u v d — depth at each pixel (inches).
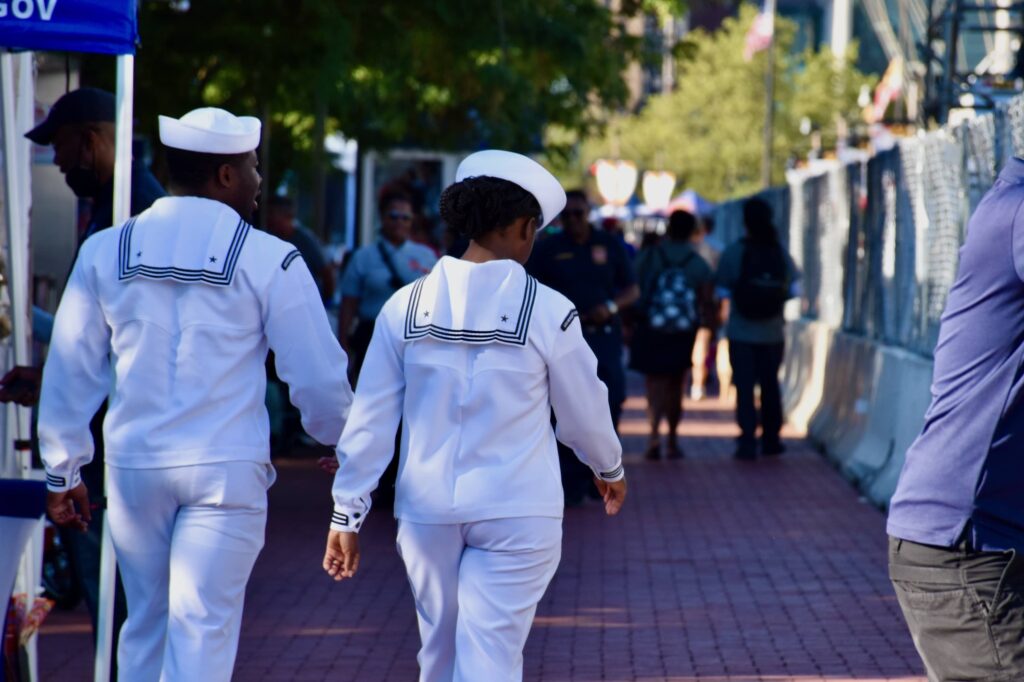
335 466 253.4
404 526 226.2
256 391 247.1
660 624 407.5
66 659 365.4
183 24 709.3
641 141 2797.7
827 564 490.9
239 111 792.9
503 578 223.3
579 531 554.3
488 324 224.2
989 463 218.7
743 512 598.2
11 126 309.7
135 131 756.6
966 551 219.5
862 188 771.4
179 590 240.4
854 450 697.6
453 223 230.7
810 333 912.9
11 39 259.4
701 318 776.9
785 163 2659.9
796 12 3725.4
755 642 387.2
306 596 439.5
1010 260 215.3
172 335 243.4
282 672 356.5
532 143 1046.4
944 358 223.9
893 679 350.3
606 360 596.1
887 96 1595.7
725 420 959.0
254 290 243.4
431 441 224.4
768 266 761.6
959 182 533.3
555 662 367.9
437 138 1124.5
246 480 242.7
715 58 2733.8
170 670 237.3
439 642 229.5
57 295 476.7
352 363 727.1
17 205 315.6
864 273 759.1
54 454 247.6
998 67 1032.8
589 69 956.6
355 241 1274.6
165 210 247.0
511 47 735.1
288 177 1376.7
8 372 293.3
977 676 220.5
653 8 960.9
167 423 240.7
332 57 676.7
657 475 708.0
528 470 225.0
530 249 233.5
